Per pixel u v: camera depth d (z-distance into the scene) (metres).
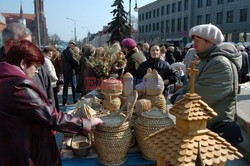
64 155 2.46
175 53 13.11
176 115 1.38
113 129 2.17
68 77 7.19
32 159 1.59
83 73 6.74
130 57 4.58
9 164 1.54
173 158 1.30
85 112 2.51
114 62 3.82
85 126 1.70
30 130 1.58
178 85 6.89
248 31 34.88
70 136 2.74
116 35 26.61
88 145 2.51
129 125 2.32
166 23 51.38
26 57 1.60
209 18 41.16
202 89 2.09
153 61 4.14
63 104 7.20
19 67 1.62
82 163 2.31
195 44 2.29
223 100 2.13
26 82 1.54
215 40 2.19
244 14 35.44
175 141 1.36
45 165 1.63
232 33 37.41
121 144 2.18
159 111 2.39
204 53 2.23
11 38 2.28
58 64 7.43
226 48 2.18
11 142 1.52
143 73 4.12
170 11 49.59
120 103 2.96
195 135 1.34
